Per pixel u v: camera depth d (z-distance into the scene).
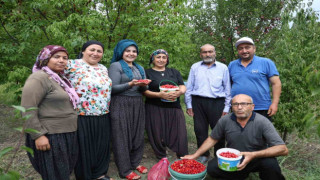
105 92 2.69
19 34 4.41
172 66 4.57
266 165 2.60
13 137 4.72
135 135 3.14
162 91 3.17
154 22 4.39
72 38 3.70
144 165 3.60
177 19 4.13
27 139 2.21
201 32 7.39
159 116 3.41
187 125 5.65
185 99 3.75
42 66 2.22
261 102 3.18
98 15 3.87
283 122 3.87
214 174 2.85
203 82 3.51
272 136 2.59
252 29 6.53
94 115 2.64
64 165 2.30
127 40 3.06
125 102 2.97
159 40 4.28
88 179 2.69
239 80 3.26
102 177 2.90
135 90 3.07
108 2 4.15
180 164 2.73
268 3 6.51
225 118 2.87
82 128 2.58
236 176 2.80
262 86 3.16
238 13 6.68
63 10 4.22
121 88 2.85
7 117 5.97
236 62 3.39
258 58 3.23
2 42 4.50
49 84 2.14
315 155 3.88
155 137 3.45
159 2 4.29
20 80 4.25
